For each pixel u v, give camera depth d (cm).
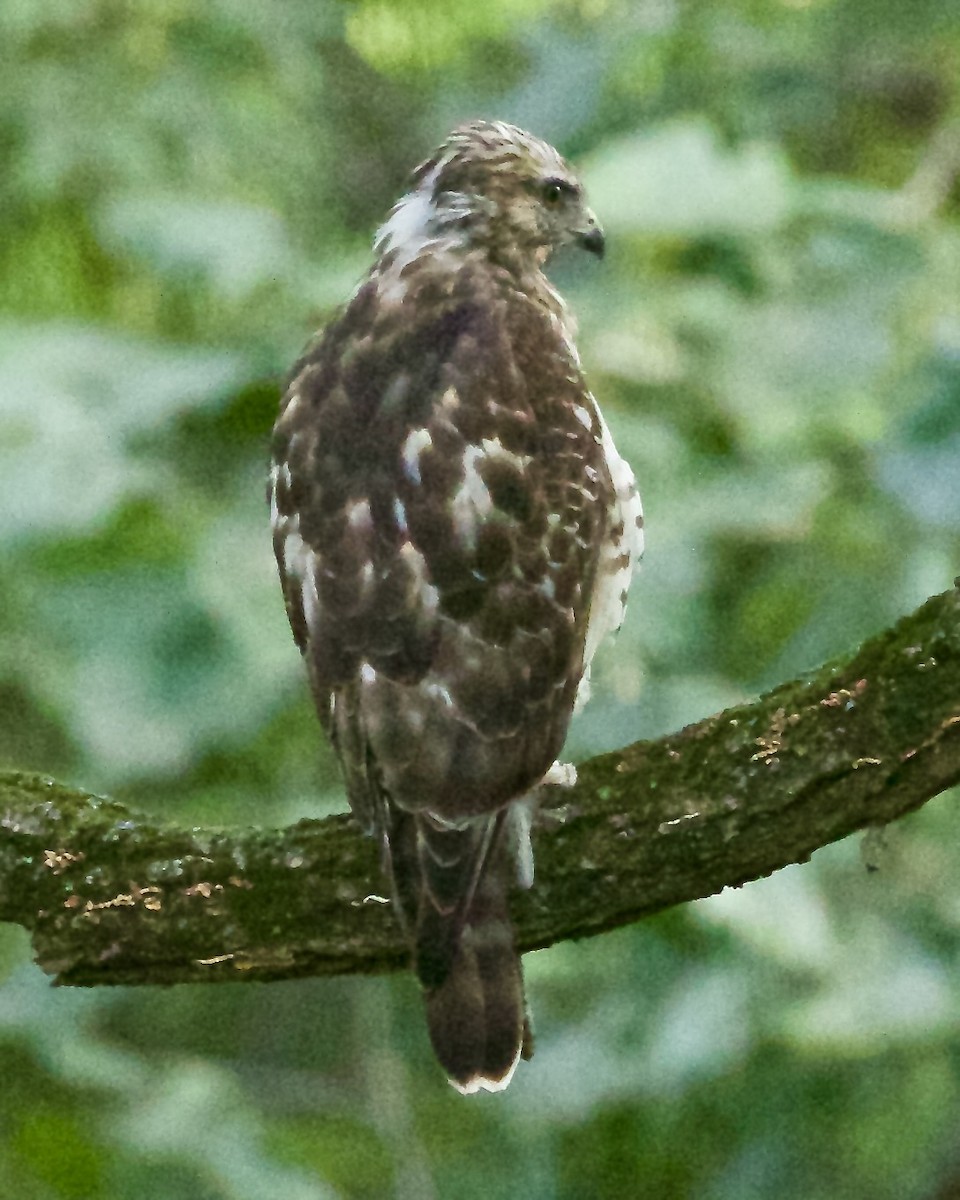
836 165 1369
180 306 1258
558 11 1301
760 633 1097
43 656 1026
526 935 711
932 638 662
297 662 1004
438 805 671
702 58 1267
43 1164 1097
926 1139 1157
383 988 1249
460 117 1304
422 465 718
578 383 778
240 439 1027
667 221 1042
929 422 973
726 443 1059
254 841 721
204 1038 1338
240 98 1332
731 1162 1159
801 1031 1041
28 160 1280
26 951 1130
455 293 787
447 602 693
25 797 739
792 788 680
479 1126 1246
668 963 1092
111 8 1314
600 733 989
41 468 975
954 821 1127
